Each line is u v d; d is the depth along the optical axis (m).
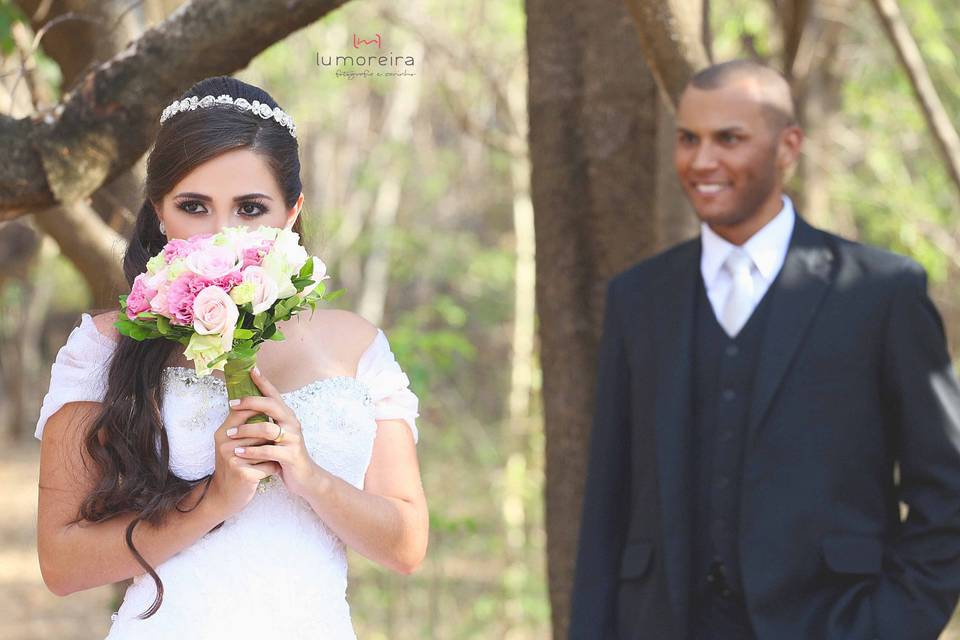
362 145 22.91
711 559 4.47
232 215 3.67
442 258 23.16
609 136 6.01
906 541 4.38
